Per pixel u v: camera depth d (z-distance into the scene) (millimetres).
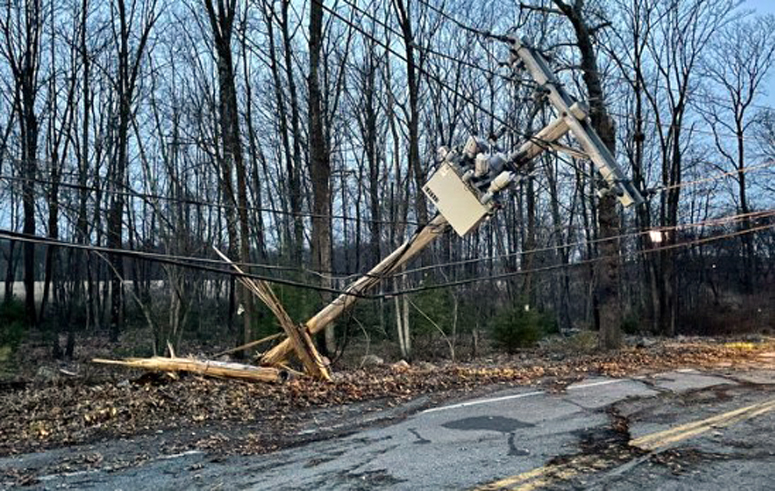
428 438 6719
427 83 25766
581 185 30250
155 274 29750
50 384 10047
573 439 6574
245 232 15195
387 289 18625
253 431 7113
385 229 30266
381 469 5559
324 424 7488
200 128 26922
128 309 26734
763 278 39625
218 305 26781
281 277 16719
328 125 23781
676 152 29219
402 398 9148
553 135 8875
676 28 30312
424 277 21172
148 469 5645
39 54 23703
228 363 10547
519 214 31969
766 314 29656
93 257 26391
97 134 25391
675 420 7406
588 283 35969
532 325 18109
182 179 27234
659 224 32375
